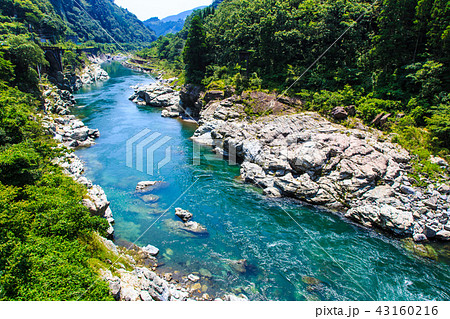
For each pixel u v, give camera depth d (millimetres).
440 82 27891
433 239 18797
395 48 33156
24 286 8742
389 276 15586
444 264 16609
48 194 13797
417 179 22344
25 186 13562
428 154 23906
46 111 43406
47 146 21109
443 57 29000
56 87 56625
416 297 14133
